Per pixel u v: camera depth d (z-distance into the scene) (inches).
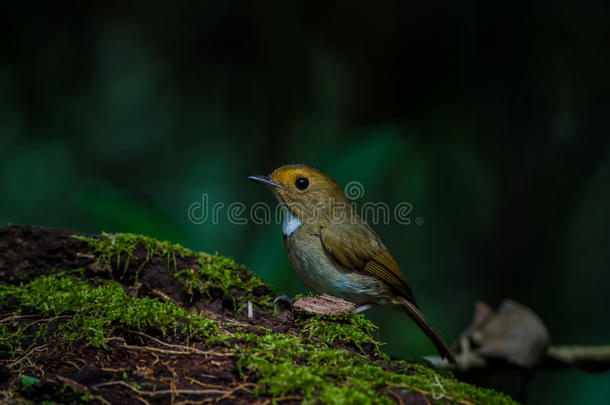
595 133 439.2
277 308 228.4
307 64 470.0
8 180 450.3
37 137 465.7
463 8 442.6
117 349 171.6
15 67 459.2
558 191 449.4
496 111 452.4
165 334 177.5
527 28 435.8
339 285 259.4
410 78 459.2
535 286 454.0
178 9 483.2
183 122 489.1
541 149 448.8
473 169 456.8
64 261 226.2
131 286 221.9
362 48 463.5
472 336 309.4
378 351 196.7
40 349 172.6
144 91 491.2
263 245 338.0
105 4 476.7
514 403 158.4
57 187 459.2
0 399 145.8
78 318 184.9
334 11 458.6
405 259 471.5
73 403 143.8
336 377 157.8
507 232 458.3
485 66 448.5
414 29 453.1
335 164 375.9
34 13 458.3
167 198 471.8
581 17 430.6
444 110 458.6
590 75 436.5
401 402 148.3
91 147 476.4
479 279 464.8
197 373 158.9
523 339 301.1
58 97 470.3
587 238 451.2
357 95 467.8
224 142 483.2
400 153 397.1
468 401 151.6
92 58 479.5
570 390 434.6
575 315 448.8
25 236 227.3
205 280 225.8
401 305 264.8
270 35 466.9
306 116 475.2
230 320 210.8
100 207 320.5
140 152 483.2
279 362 163.2
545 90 443.2
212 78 485.4
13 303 197.8
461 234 468.4
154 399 147.2
